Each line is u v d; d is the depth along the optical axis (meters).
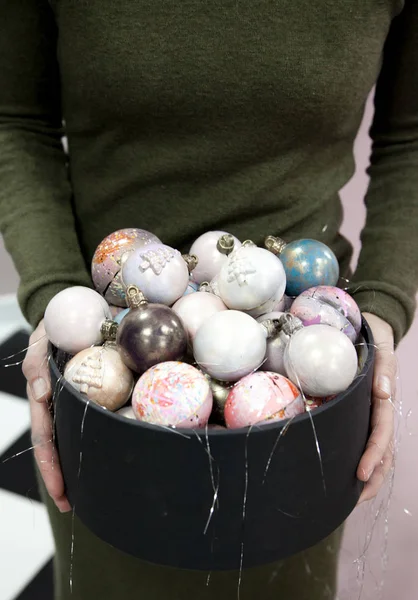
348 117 0.64
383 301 0.64
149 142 0.63
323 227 0.69
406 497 1.04
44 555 1.11
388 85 0.71
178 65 0.57
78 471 0.46
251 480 0.41
